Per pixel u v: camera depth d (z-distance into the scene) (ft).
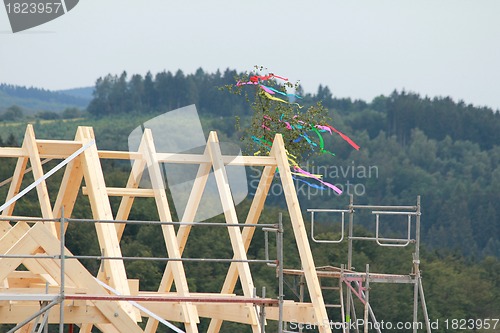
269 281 316.40
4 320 96.99
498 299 384.06
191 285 309.01
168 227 122.42
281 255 99.55
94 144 120.57
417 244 131.34
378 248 357.20
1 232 113.80
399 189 626.23
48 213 116.26
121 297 93.97
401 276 130.41
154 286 304.30
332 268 137.90
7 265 98.94
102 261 113.09
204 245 320.50
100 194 117.29
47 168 338.13
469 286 380.17
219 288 313.73
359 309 322.14
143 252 308.40
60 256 92.99
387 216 555.69
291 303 116.67
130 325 99.96
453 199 603.67
